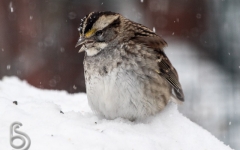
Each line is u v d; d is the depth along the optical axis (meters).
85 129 9.05
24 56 17.14
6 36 17.36
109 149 8.65
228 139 15.40
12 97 11.63
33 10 17.44
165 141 9.56
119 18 11.07
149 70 10.45
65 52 17.00
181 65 17.72
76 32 17.12
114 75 10.27
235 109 15.95
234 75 17.14
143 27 11.54
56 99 12.43
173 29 18.55
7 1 17.55
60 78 16.72
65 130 9.02
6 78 14.33
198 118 15.91
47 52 17.06
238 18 17.77
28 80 16.72
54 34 17.22
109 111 10.46
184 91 16.62
